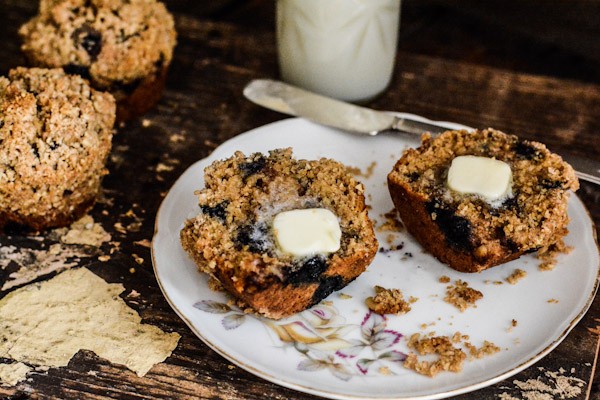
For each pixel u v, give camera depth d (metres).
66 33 0.47
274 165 0.41
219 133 0.49
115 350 0.39
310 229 0.38
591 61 0.60
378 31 0.49
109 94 0.45
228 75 0.53
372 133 0.47
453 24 0.63
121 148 0.48
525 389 0.38
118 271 0.42
